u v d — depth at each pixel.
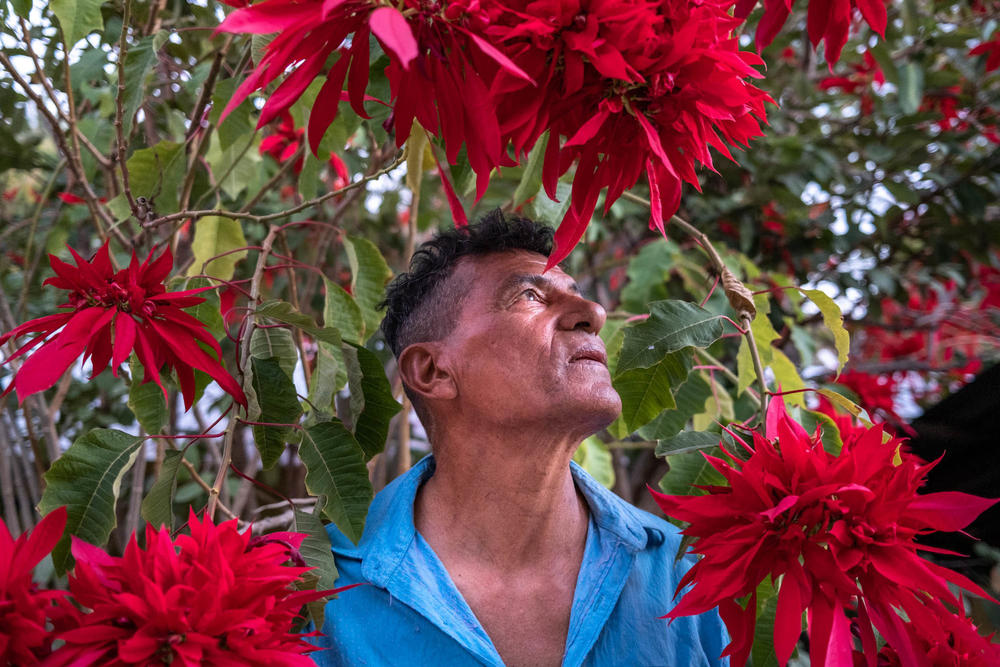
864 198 2.29
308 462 1.04
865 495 0.74
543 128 0.70
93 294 0.89
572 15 0.64
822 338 2.68
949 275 2.36
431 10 0.64
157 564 0.71
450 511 1.07
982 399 1.55
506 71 0.65
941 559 1.67
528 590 1.05
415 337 1.10
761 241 2.24
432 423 1.10
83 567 0.71
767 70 2.19
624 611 1.05
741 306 1.08
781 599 0.75
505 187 2.02
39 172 2.16
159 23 1.46
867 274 2.32
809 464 0.78
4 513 1.55
